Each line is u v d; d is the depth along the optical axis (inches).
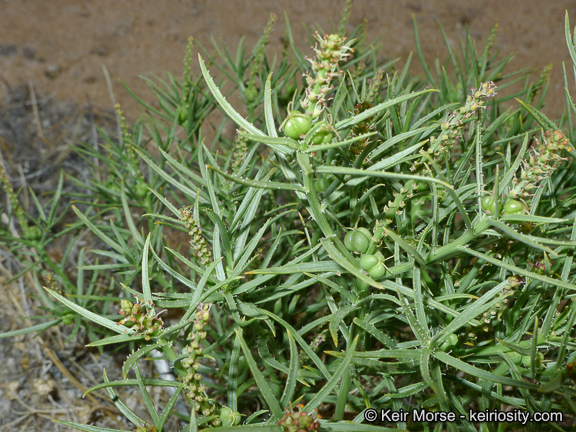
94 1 20.1
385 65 11.5
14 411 10.8
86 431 5.8
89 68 17.7
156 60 18.3
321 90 5.0
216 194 8.1
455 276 7.9
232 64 11.2
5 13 19.2
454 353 6.8
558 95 18.1
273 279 8.0
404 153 5.7
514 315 6.8
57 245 13.3
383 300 7.6
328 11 20.5
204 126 15.8
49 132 15.7
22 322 11.9
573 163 8.3
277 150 5.6
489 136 8.7
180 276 6.8
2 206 13.9
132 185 10.5
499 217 5.6
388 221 6.3
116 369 11.6
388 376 6.9
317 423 5.0
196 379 5.4
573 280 6.6
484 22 20.8
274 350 7.7
